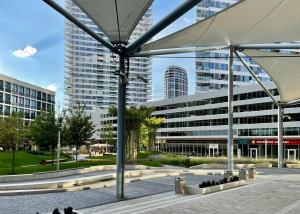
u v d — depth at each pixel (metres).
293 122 68.75
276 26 18.33
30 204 15.08
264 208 14.71
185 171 31.88
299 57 26.50
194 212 13.60
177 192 18.80
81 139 41.09
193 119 90.75
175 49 21.09
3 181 21.94
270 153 72.12
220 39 20.75
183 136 93.12
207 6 97.06
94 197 17.09
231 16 16.75
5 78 81.38
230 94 26.44
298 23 17.86
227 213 13.56
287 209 14.53
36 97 94.81
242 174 24.19
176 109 96.25
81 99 139.00
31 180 23.16
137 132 42.25
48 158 47.56
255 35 19.98
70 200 16.12
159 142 100.12
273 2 15.26
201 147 87.81
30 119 91.06
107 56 143.12
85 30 14.83
